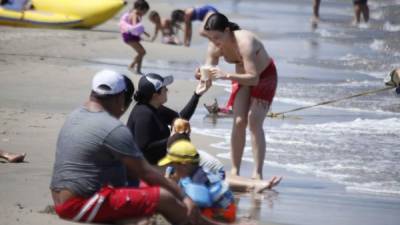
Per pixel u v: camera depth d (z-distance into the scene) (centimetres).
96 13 7012
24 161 2714
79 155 1953
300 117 3894
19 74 4697
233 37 2695
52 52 5656
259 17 9462
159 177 1962
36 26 6862
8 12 6825
